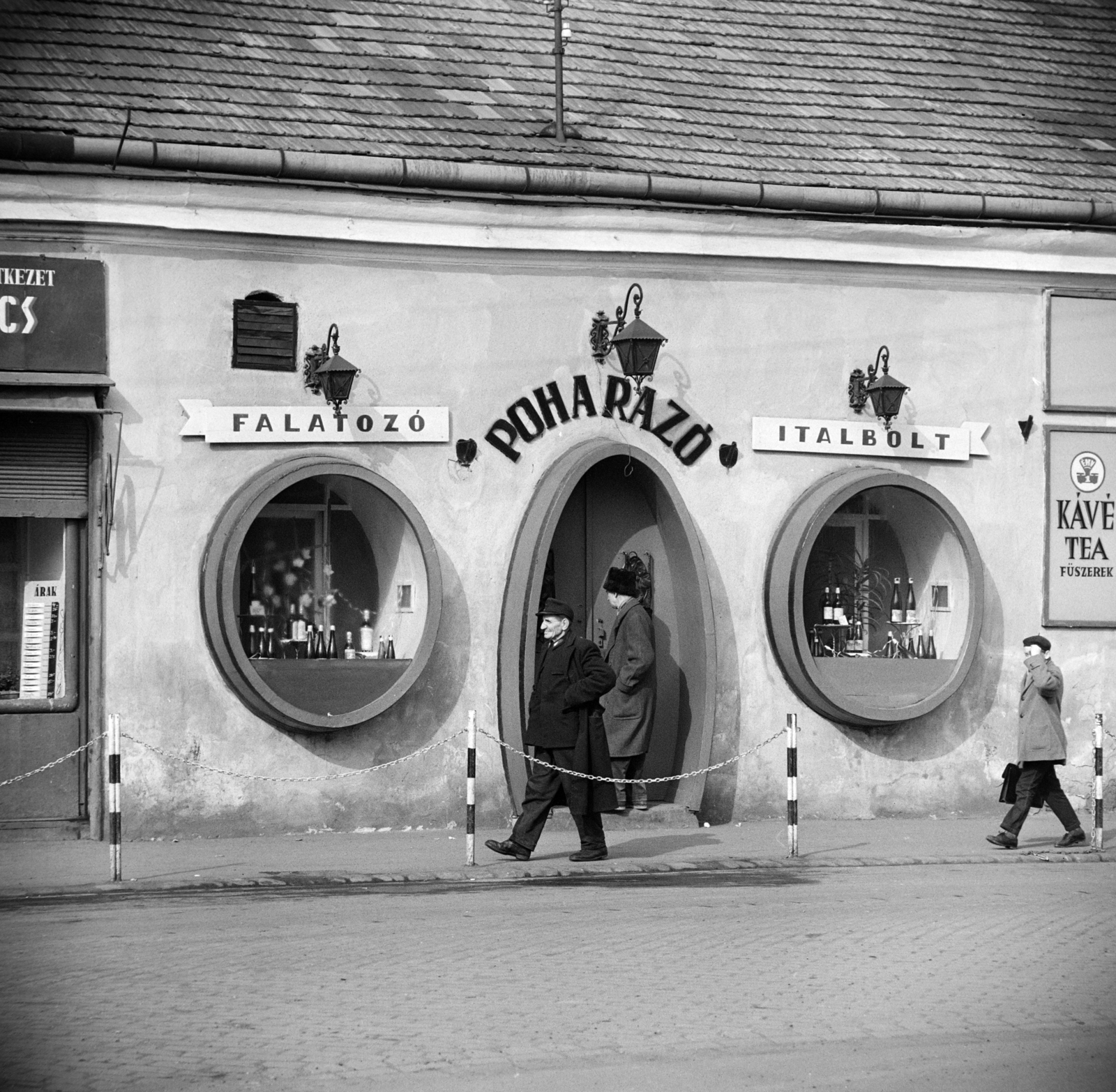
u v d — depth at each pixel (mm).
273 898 10977
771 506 15258
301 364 13852
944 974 9062
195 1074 6969
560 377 14602
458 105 14875
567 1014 8047
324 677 13648
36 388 13094
